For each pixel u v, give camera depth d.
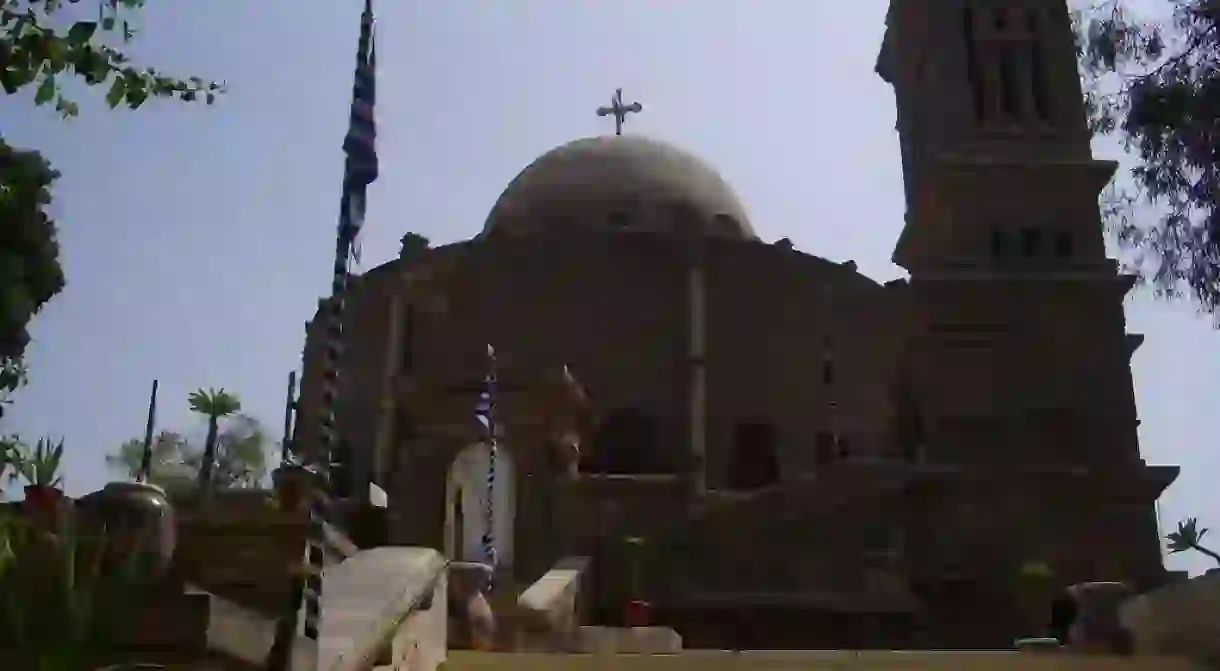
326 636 8.68
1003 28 42.88
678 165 49.38
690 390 42.75
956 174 40.06
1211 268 15.02
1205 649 15.38
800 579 32.91
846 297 44.78
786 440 42.62
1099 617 19.08
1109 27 15.73
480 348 43.97
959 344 38.84
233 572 12.48
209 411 50.06
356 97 8.78
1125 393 38.12
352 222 8.56
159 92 9.38
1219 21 14.60
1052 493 35.22
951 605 31.95
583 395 39.00
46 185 14.73
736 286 44.88
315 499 8.12
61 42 8.80
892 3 46.28
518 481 35.09
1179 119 14.70
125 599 8.99
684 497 34.81
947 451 37.44
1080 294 39.12
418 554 12.20
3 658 8.26
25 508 10.96
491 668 13.74
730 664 14.77
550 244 45.28
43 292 16.78
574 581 26.41
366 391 42.12
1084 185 40.22
